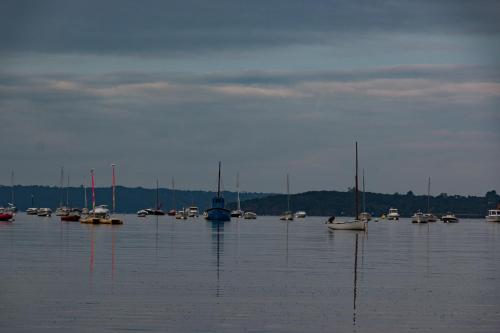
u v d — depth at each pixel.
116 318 69.44
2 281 92.50
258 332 64.69
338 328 66.50
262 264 116.06
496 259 130.00
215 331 64.94
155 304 76.44
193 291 85.06
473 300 80.44
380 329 66.25
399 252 146.75
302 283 92.69
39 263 114.69
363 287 89.69
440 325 67.88
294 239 196.25
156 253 136.88
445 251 151.50
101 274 100.19
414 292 85.94
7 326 66.06
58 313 71.44
